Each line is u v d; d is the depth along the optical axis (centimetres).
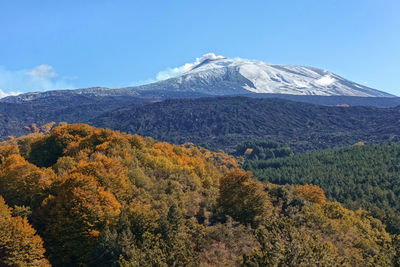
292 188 9994
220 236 4881
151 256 3556
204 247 4588
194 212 5741
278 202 7169
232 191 6194
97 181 5078
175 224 4562
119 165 5938
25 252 3688
